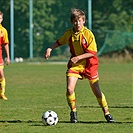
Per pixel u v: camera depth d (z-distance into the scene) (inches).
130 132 954.1
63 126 1018.1
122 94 1685.5
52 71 2920.8
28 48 3865.7
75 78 1044.5
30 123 1063.6
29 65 3585.1
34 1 3873.0
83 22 1039.0
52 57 3865.7
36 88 1898.4
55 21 3919.8
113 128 995.9
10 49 3799.2
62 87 1942.7
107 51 3828.7
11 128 1000.2
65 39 1060.5
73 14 1030.4
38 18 3878.0
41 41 3875.5
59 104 1398.9
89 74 1049.5
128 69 3125.0
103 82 2182.6
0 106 1357.0
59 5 3937.0
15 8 3870.6
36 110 1270.9
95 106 1354.6
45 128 995.9
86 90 1831.9
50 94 1675.7
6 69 3095.5
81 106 1354.6
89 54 1034.7
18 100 1498.5
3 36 1529.3
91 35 1043.3
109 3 4286.4
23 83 2122.3
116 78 2413.9
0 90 1520.7
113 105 1381.6
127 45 3848.4
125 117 1152.2
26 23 3878.0
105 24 4183.1
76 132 951.0
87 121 1088.8
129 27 4173.2
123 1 4279.0
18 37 3870.6
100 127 1005.8
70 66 1055.0
